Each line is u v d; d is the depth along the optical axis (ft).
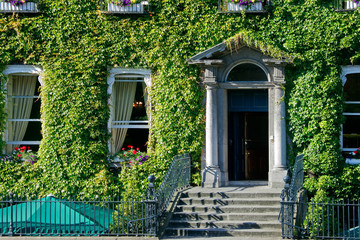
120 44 52.34
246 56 51.31
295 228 41.73
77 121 51.96
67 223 43.93
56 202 45.06
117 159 52.80
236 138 54.03
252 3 50.93
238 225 43.42
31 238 42.01
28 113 54.49
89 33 52.47
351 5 50.06
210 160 50.62
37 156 52.44
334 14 50.11
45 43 52.70
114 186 51.52
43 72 52.75
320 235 41.93
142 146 53.67
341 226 46.83
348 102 51.85
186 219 44.88
